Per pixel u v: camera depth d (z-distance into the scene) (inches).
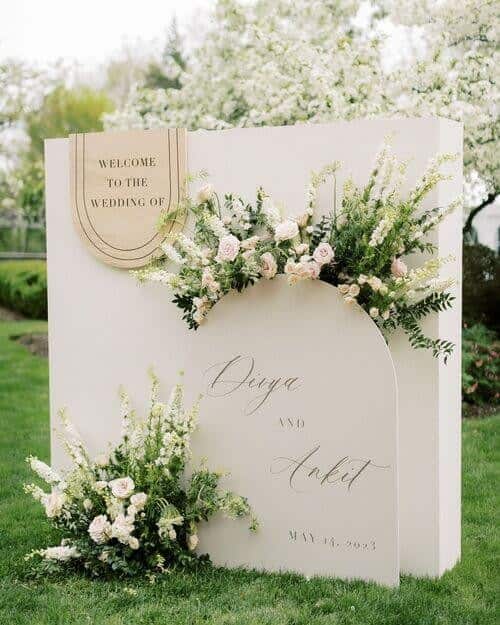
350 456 148.9
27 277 568.4
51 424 182.5
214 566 160.9
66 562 159.3
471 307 389.4
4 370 385.1
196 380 162.2
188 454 159.9
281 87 323.0
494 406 312.7
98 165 172.7
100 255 173.3
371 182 146.0
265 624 130.8
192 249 155.7
